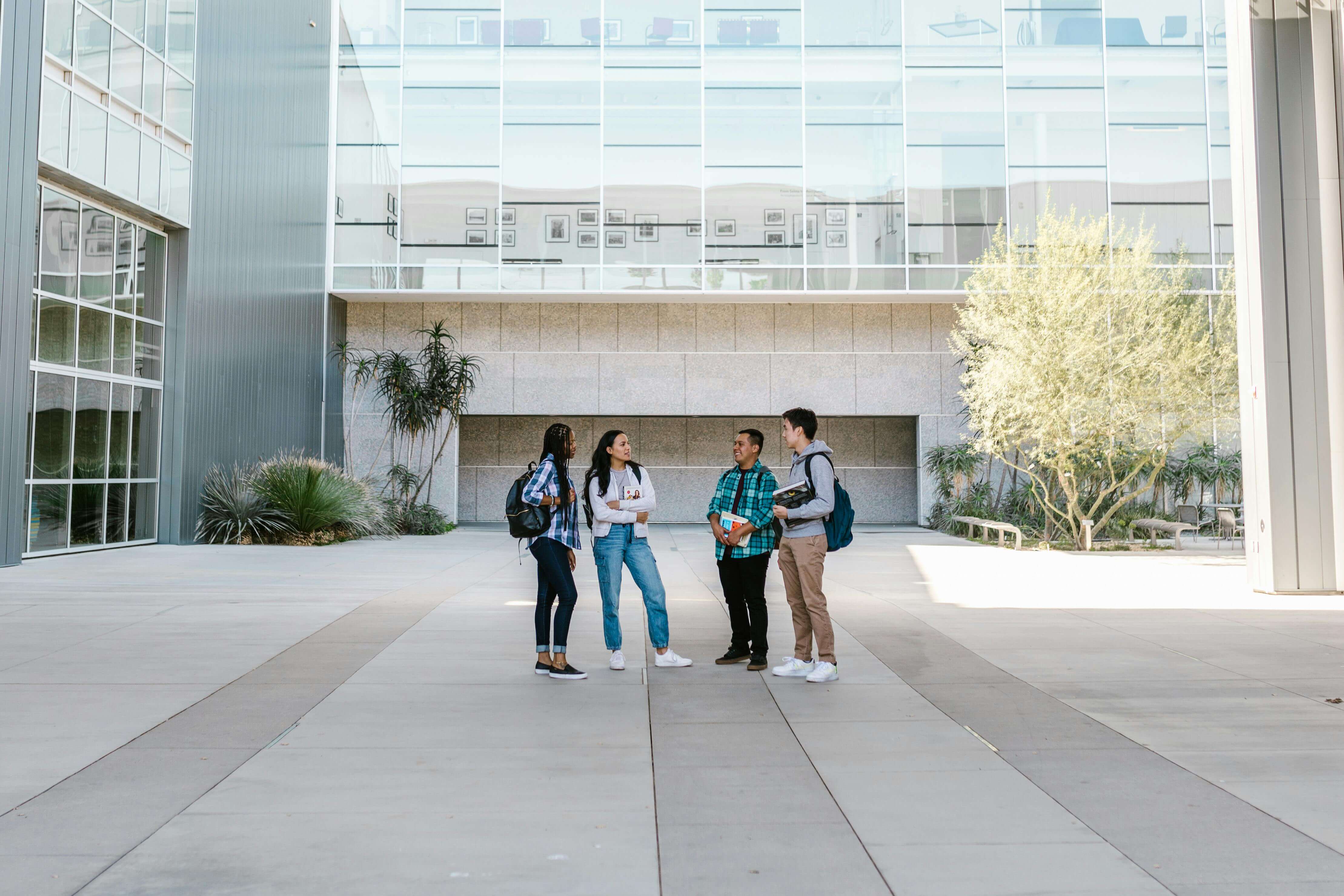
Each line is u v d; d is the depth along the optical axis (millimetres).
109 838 3539
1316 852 3426
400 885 3141
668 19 25984
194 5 18266
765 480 6801
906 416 27406
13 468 13523
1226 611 9789
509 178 25672
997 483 25828
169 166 17438
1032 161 25281
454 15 26031
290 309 22891
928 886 3146
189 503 18312
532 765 4492
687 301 26234
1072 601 10703
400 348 26469
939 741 4926
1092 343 17797
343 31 26062
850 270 25312
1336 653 7367
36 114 13758
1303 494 11211
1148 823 3725
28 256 13672
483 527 26500
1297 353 11203
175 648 7434
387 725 5195
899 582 12883
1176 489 24109
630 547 6887
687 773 4379
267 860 3342
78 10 14727
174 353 18000
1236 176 11680
